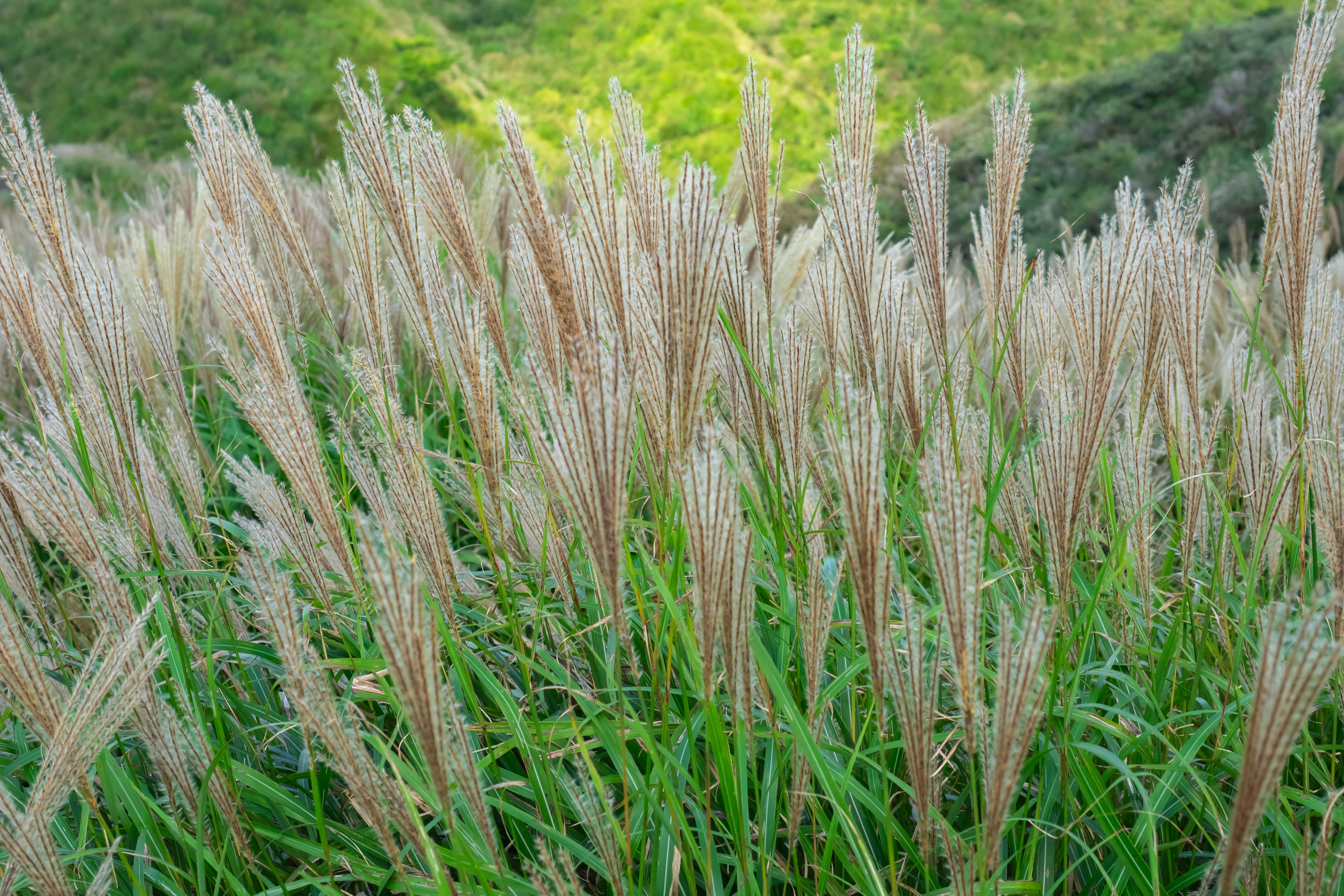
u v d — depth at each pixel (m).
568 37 18.78
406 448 1.33
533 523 1.50
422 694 0.89
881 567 0.91
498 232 2.87
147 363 2.31
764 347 1.35
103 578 1.25
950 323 2.32
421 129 1.21
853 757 1.18
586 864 1.36
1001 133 1.30
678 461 1.12
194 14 18.31
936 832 1.22
